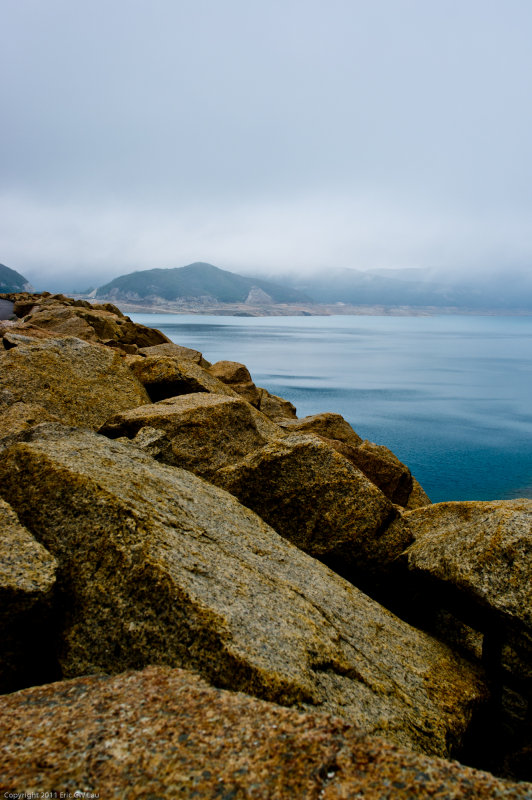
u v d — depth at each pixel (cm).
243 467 1238
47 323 3906
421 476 5941
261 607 726
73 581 703
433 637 961
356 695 666
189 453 1498
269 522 1198
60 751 402
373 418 9362
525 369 18088
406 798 356
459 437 7994
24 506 795
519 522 911
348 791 362
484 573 874
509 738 825
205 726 430
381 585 1158
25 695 491
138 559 704
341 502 1173
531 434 8244
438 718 712
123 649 646
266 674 598
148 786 368
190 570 726
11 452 887
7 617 623
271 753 397
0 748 407
